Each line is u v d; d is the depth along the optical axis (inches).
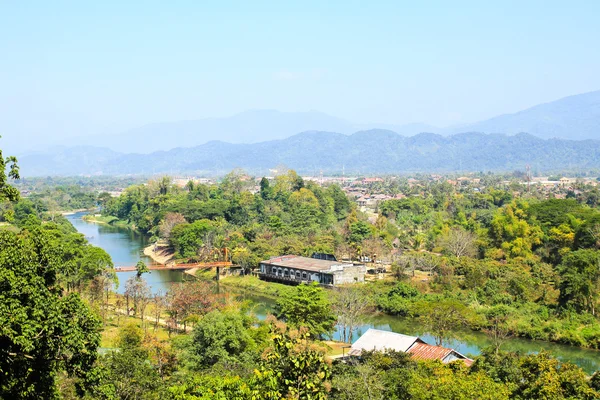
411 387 1905.8
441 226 7367.1
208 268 6328.7
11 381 1168.2
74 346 1277.1
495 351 2839.6
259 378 1352.1
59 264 1417.3
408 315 4345.5
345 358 2790.4
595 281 4229.8
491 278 4896.7
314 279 5403.5
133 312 4269.2
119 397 1854.1
